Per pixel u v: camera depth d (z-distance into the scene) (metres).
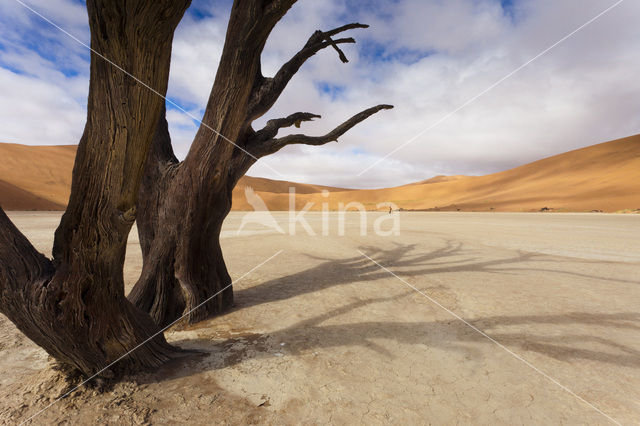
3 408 2.28
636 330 3.87
